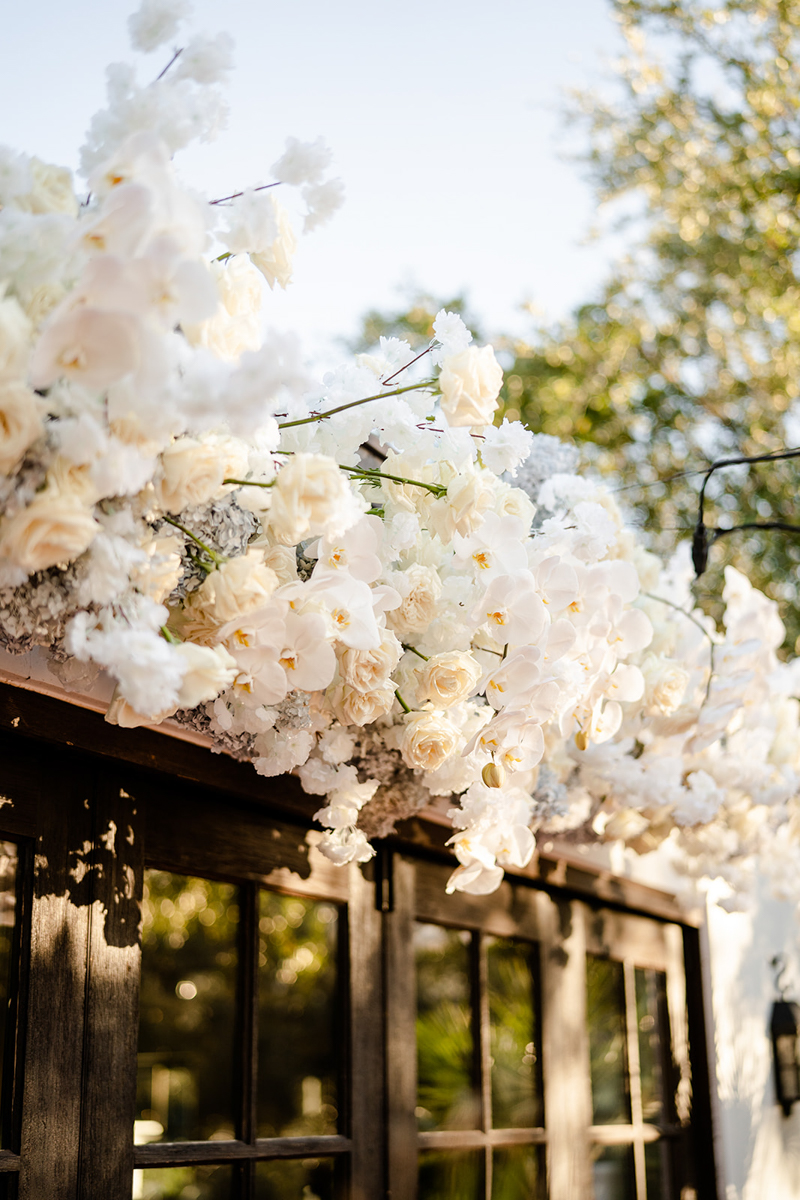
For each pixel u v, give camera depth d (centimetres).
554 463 261
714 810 261
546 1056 303
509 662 161
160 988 606
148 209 102
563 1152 302
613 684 207
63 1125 165
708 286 793
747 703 276
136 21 118
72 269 112
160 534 134
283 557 154
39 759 174
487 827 194
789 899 345
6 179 114
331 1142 225
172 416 112
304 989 617
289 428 157
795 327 728
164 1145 188
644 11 706
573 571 172
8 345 104
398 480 156
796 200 705
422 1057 322
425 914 265
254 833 219
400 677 180
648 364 850
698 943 397
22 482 111
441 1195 262
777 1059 432
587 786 262
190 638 142
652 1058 381
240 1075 210
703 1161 377
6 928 168
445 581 174
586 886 329
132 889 187
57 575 122
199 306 105
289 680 145
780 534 712
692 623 267
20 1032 162
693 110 745
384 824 219
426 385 152
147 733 186
